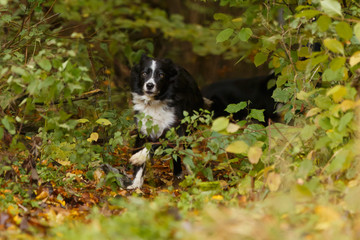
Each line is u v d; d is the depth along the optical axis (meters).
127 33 16.27
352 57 5.87
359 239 4.24
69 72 6.18
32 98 7.08
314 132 6.59
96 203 7.22
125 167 9.64
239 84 11.95
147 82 9.19
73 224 5.55
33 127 9.25
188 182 7.13
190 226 4.40
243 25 9.02
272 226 4.38
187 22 18.38
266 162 6.65
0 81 7.29
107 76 11.27
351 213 5.09
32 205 6.42
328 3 5.87
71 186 7.78
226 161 7.82
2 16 8.41
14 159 7.16
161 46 18.30
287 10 8.35
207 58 18.91
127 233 4.18
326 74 6.11
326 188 5.67
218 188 7.04
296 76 7.48
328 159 6.55
